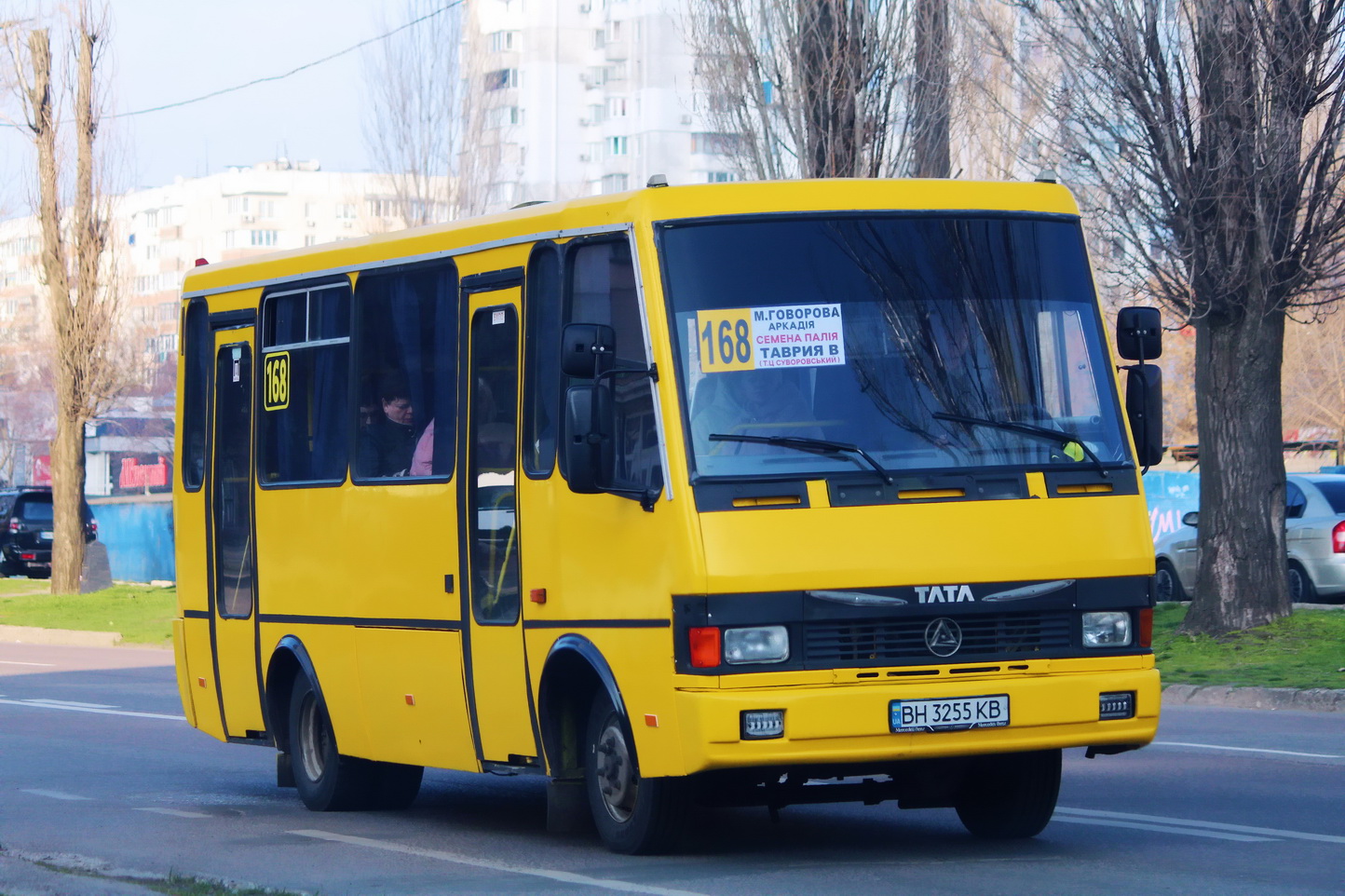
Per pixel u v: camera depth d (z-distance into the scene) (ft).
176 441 49.83
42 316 395.55
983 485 31.19
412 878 32.32
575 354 31.07
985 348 32.32
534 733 34.83
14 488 215.51
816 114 88.38
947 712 30.14
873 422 31.40
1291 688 63.82
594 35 397.80
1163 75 72.54
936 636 30.45
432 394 38.52
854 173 88.17
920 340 32.09
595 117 397.19
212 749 58.70
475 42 181.78
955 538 30.63
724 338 31.50
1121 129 74.08
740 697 29.53
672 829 32.89
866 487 30.76
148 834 39.65
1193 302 74.43
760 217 32.35
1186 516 88.58
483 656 36.27
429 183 180.14
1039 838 35.29
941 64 86.63
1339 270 74.33
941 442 31.40
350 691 41.34
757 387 31.32
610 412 31.22
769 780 32.71
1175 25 72.54
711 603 29.91
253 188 538.88
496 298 36.47
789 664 29.94
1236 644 74.02
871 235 32.60
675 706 30.27
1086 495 31.65
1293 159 71.77
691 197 32.40
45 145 145.69
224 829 40.42
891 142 88.53
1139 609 31.68
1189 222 72.90
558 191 395.55
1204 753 49.75
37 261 154.51
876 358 31.83
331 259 42.78
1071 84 75.10
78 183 146.20
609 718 33.60
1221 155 71.77
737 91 90.74
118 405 328.90
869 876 30.71
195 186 550.36
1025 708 30.53
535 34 394.32
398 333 39.99
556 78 395.55
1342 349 197.88
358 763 42.78
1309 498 92.89
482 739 36.68
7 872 31.50
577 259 34.12
